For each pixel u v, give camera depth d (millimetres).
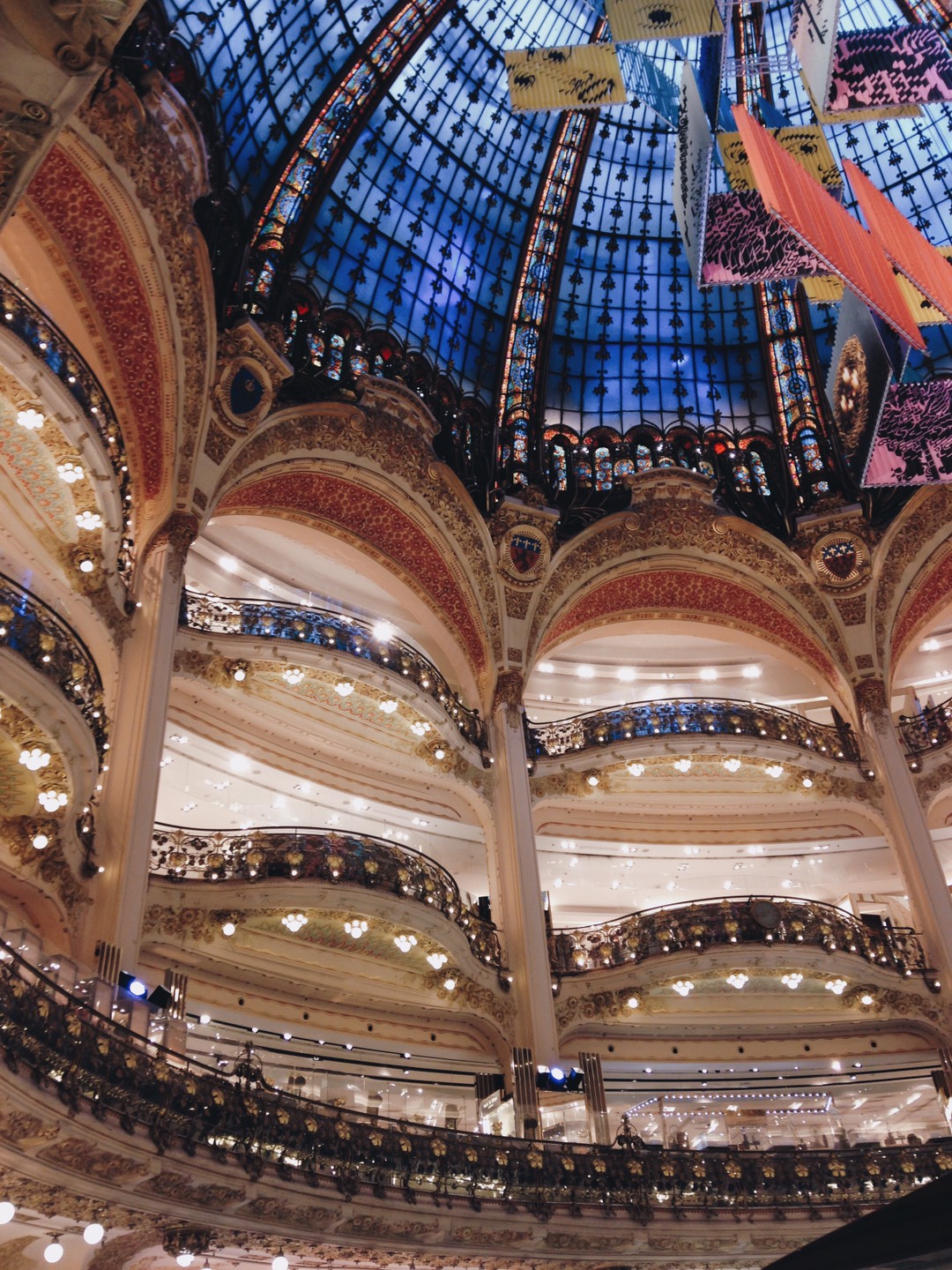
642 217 26391
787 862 24500
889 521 25062
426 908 17500
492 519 24297
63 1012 10539
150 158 16688
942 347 25969
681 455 26828
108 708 15406
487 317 25828
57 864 13219
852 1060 20984
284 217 22125
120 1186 10750
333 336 23188
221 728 19844
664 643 27188
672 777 23531
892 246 15211
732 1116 17953
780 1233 15648
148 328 17750
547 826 23359
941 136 24812
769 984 21219
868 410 17406
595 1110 18078
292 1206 12195
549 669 26797
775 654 25875
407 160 23812
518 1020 18516
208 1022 16516
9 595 13180
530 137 25047
